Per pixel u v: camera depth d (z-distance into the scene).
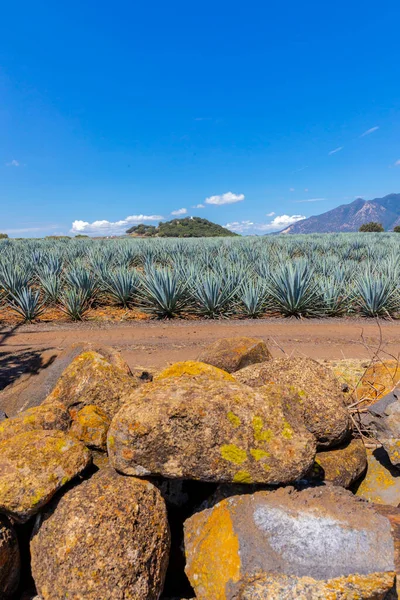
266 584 1.58
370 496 2.41
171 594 1.93
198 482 2.23
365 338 6.69
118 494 1.79
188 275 9.99
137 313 9.20
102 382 2.57
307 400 2.43
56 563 1.64
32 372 4.94
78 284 9.87
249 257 15.32
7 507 1.76
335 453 2.43
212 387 2.07
